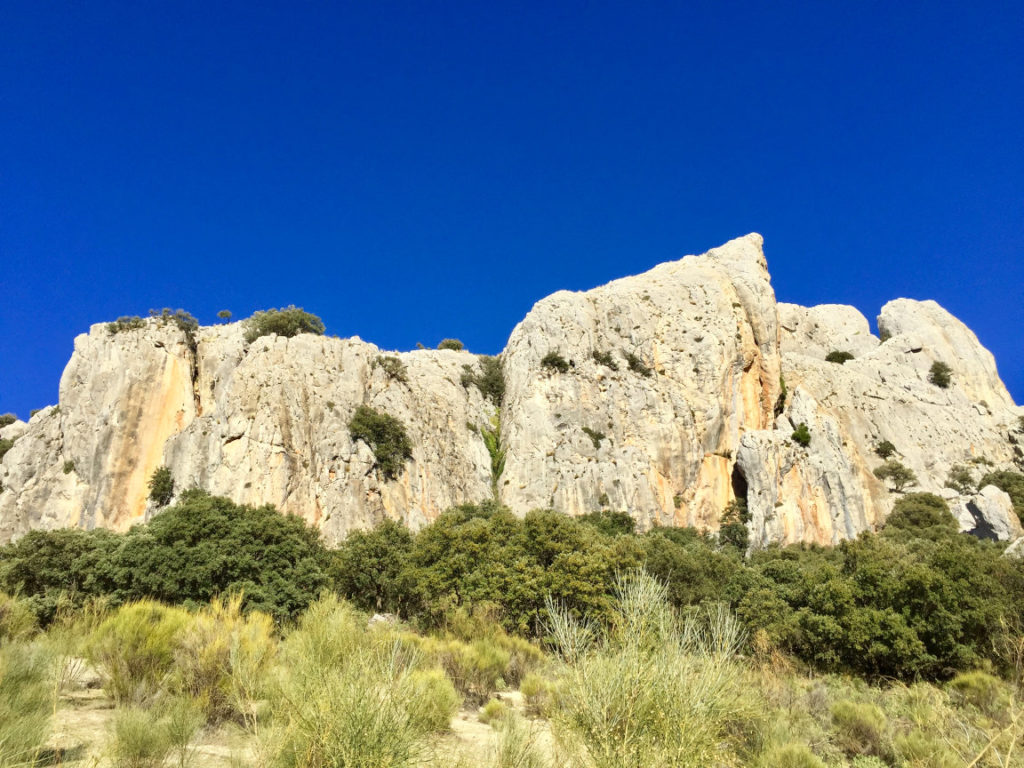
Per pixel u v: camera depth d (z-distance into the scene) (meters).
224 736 8.86
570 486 78.81
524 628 28.95
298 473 71.31
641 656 6.46
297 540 34.53
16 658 8.31
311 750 6.47
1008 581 27.94
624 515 71.88
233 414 73.31
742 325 101.75
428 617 32.16
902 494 94.38
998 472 98.88
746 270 108.94
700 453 86.25
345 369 83.12
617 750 5.95
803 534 81.00
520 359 94.44
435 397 94.12
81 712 9.44
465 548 37.81
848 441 99.19
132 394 77.75
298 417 75.00
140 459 75.06
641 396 87.88
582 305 96.62
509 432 89.69
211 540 31.19
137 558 29.00
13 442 91.00
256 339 85.56
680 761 5.89
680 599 33.41
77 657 10.93
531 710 13.88
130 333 82.19
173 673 10.37
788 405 100.44
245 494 67.94
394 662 7.71
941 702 14.41
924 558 31.81
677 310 99.81
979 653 24.23
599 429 84.88
